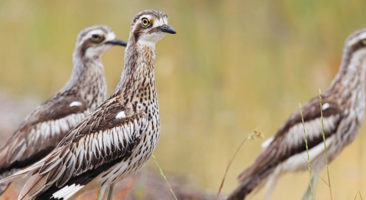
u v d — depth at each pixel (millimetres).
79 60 11781
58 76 19641
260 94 18672
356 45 12016
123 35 22531
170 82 19500
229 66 20453
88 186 8852
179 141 15430
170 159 14375
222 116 17188
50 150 10617
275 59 20750
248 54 21203
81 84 11602
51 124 10711
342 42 21078
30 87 18531
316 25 21609
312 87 19016
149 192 11859
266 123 16688
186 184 13086
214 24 23078
